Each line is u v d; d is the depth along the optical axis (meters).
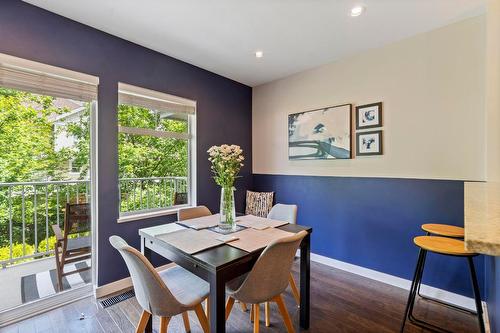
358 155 2.79
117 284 2.40
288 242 1.36
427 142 2.34
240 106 3.75
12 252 2.52
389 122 2.56
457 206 2.18
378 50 2.64
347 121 2.86
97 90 2.29
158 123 2.95
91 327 1.87
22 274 2.53
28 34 1.92
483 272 2.04
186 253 1.43
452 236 1.84
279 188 3.58
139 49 2.60
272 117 3.67
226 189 1.90
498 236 0.58
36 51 1.95
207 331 1.50
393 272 2.54
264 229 1.89
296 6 1.95
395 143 2.53
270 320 1.97
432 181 2.31
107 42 2.36
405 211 2.47
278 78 3.56
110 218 2.39
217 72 3.36
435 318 1.99
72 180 2.46
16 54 1.87
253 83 3.78
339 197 2.95
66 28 2.11
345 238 2.90
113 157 2.41
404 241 2.48
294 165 3.40
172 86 2.91
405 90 2.46
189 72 3.09
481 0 1.88
